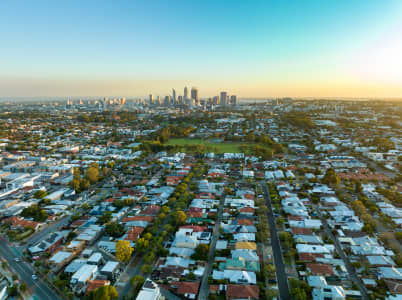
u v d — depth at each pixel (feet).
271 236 416.87
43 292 303.68
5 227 447.42
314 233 423.64
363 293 297.74
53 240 400.26
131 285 312.71
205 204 523.29
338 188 624.18
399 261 340.18
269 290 289.94
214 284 310.04
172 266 339.57
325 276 321.93
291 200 531.91
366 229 415.64
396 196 550.36
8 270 342.64
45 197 565.53
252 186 640.58
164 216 464.24
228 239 408.26
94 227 437.17
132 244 391.04
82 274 319.47
